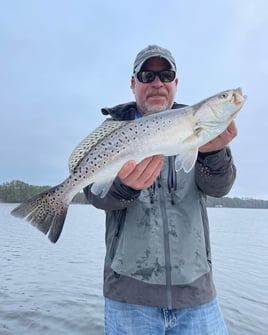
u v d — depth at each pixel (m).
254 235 9.56
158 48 1.00
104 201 0.84
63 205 0.90
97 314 2.32
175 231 0.85
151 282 0.82
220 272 3.89
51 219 0.90
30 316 2.26
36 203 0.90
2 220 14.75
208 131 0.81
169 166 0.89
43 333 2.00
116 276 0.86
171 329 0.85
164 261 0.83
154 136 0.83
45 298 2.68
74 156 0.90
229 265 4.39
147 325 0.82
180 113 0.83
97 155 0.87
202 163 0.82
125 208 0.88
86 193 0.93
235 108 0.81
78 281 3.31
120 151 0.85
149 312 0.83
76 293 2.85
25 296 2.73
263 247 6.59
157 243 0.84
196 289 0.83
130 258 0.84
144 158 0.81
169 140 0.82
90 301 2.62
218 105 0.81
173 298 0.81
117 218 0.89
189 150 0.81
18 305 2.48
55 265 4.20
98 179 0.86
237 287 3.16
